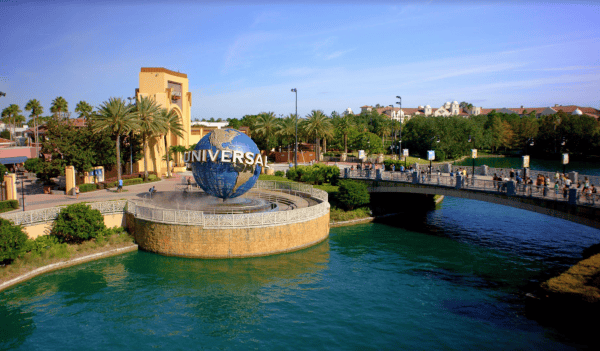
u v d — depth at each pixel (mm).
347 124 112188
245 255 33688
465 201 66562
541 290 25250
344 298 26438
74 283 28672
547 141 135625
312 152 100250
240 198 41938
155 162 66688
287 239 35375
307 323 23031
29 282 28734
